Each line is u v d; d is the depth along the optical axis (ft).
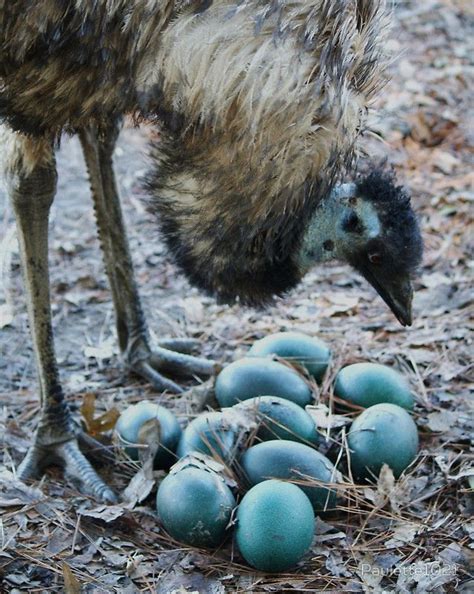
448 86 53.21
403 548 24.56
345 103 23.30
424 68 54.95
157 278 39.91
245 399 27.53
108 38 22.74
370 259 26.76
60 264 41.16
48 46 23.00
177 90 22.95
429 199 43.75
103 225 31.63
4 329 36.52
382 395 28.40
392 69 54.19
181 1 22.34
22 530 24.99
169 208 25.72
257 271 26.21
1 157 26.99
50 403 27.94
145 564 23.99
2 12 22.95
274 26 22.17
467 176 45.29
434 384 31.81
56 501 26.13
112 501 26.30
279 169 23.32
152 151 26.27
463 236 41.14
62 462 27.86
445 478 26.78
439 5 61.62
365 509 25.80
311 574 23.65
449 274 38.75
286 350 29.78
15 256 41.22
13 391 32.71
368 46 24.20
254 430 26.14
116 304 32.71
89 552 24.45
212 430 25.93
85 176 47.47
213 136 23.26
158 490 25.14
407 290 26.96
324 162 23.61
